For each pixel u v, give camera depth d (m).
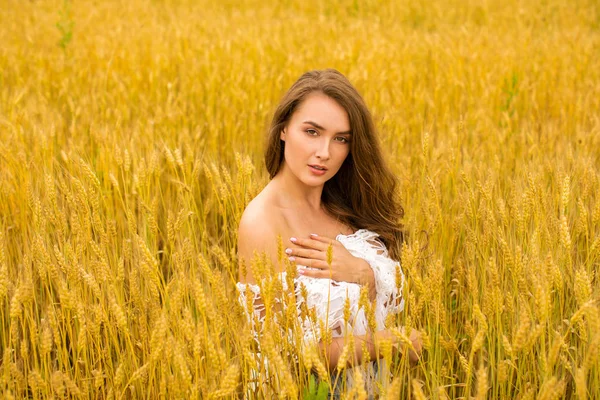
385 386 2.26
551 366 1.92
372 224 2.79
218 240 3.50
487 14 13.10
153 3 14.86
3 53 7.56
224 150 4.86
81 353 2.59
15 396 2.23
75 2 13.18
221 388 1.82
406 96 6.18
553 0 14.06
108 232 2.96
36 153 3.97
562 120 5.39
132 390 2.32
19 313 2.04
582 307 1.89
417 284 2.17
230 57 7.45
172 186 4.33
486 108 5.70
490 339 2.38
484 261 2.85
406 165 4.08
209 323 2.61
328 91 2.40
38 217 2.77
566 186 2.33
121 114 5.28
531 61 7.85
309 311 2.09
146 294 2.69
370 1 14.86
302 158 2.43
